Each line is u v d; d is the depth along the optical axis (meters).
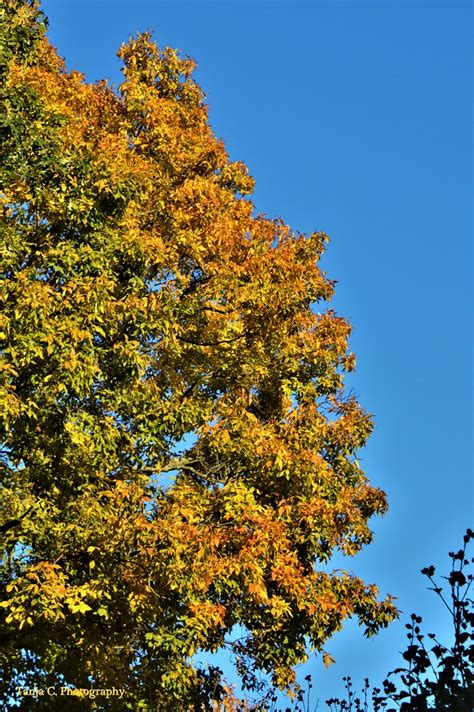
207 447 15.04
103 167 13.30
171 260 14.66
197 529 12.12
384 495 15.65
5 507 11.37
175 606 12.06
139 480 13.14
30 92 12.78
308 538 14.14
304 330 17.02
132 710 11.64
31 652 11.63
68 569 11.10
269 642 14.25
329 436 15.74
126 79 19.19
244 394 15.18
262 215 17.09
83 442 11.89
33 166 12.46
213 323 15.38
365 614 14.62
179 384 15.04
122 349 12.78
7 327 10.86
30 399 11.12
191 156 17.83
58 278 12.42
